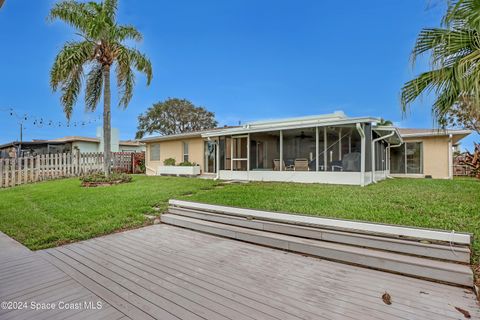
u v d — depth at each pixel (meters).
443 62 3.32
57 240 4.46
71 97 10.72
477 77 2.84
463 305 2.38
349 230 3.83
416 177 13.80
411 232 3.40
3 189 10.93
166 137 16.23
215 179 11.94
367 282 2.85
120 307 2.44
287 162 11.43
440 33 3.31
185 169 14.53
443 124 3.64
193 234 4.78
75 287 2.84
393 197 6.30
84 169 15.02
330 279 2.93
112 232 4.90
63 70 9.88
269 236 4.09
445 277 2.78
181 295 2.63
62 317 2.30
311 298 2.53
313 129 10.41
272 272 3.13
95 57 10.80
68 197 7.87
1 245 4.27
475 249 3.28
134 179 12.10
